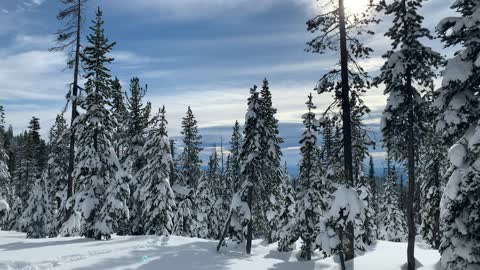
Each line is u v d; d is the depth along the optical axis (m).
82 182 26.23
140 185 35.44
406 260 18.83
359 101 19.59
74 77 25.94
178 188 43.38
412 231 17.92
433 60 18.20
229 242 37.78
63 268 16.81
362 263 18.58
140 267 17.92
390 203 60.66
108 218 25.53
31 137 56.41
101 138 26.52
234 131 56.72
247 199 30.30
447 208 14.48
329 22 18.92
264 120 30.22
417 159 20.42
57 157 45.69
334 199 17.23
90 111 26.02
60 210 28.80
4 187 40.75
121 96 30.53
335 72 19.03
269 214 36.41
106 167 26.58
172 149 47.25
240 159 30.88
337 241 17.20
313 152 31.81
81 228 29.05
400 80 18.64
